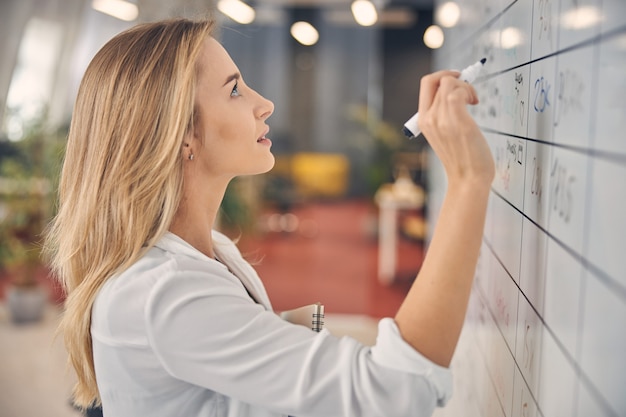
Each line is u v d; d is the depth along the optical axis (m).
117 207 0.94
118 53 0.97
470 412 1.36
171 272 0.88
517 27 0.94
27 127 4.86
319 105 8.45
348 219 8.51
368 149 8.47
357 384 0.79
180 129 0.94
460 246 0.80
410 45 8.41
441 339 0.80
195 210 1.02
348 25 8.41
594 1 0.58
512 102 0.97
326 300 5.88
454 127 0.80
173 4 4.06
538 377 0.78
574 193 0.63
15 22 6.00
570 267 0.64
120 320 0.90
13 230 4.75
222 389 0.85
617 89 0.52
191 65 0.94
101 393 0.96
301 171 8.41
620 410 0.50
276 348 0.83
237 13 3.67
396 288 6.27
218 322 0.85
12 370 3.90
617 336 0.51
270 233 7.96
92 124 0.98
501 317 1.04
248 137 1.01
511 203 0.97
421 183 7.77
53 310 5.07
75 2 6.24
